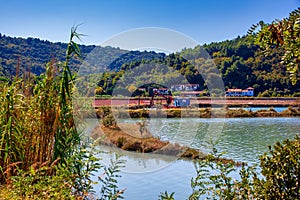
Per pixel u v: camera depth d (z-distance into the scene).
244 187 2.23
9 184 2.92
